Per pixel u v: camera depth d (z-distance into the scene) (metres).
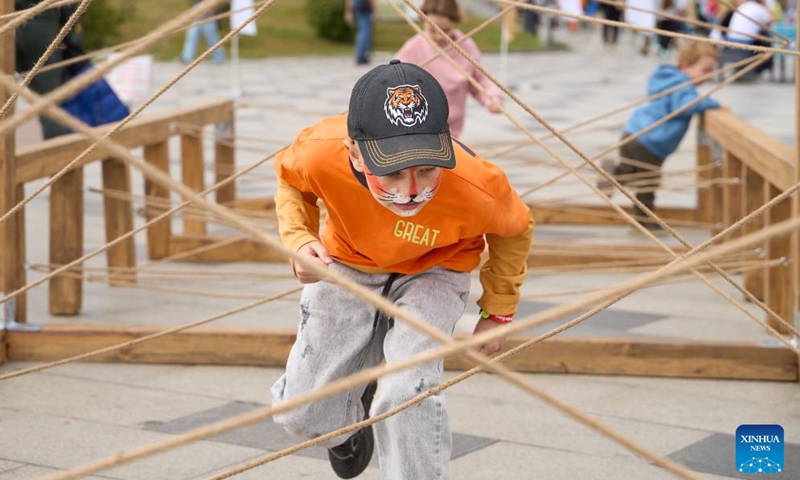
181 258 7.77
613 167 8.79
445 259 3.32
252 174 11.09
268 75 23.45
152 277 7.02
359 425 2.96
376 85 2.96
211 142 13.02
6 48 5.11
